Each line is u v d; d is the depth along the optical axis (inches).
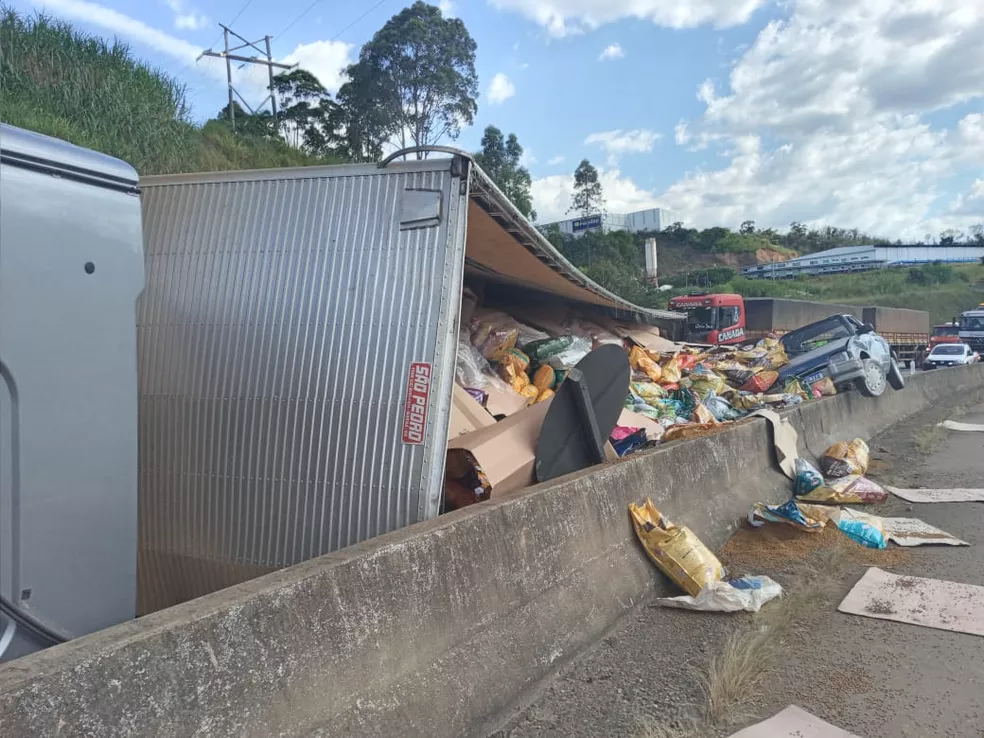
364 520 165.3
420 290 173.3
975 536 254.8
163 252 192.4
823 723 133.0
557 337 347.6
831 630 178.5
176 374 183.3
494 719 132.0
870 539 248.2
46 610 104.1
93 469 112.1
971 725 131.1
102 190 117.3
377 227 179.9
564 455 221.1
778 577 218.4
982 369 1016.9
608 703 142.6
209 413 179.3
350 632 112.9
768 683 150.6
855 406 515.2
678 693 145.9
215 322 183.9
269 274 183.3
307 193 187.5
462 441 203.2
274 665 99.8
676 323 628.1
